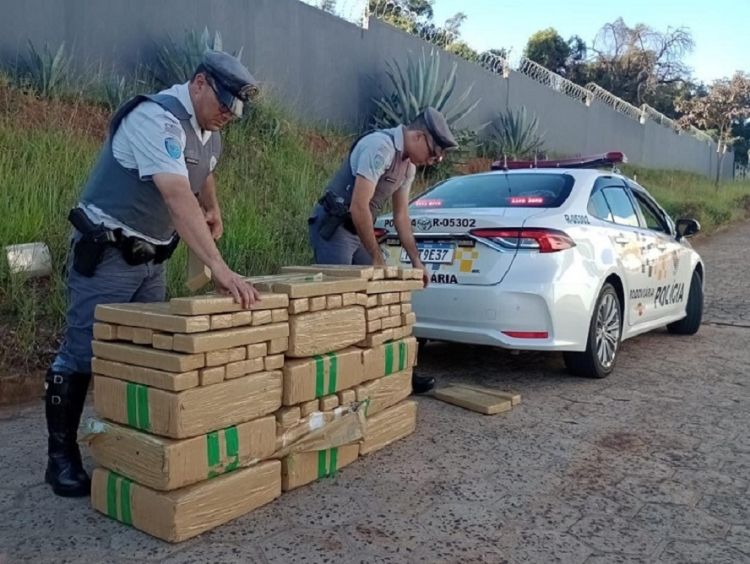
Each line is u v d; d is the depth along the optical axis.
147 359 2.63
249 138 8.41
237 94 2.82
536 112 17.55
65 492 3.00
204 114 2.86
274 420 2.96
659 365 5.70
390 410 3.70
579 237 4.82
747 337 6.93
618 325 5.26
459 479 3.35
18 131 6.44
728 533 2.94
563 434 4.00
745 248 14.76
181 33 9.02
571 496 3.22
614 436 4.00
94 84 8.00
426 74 11.33
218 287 2.84
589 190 5.28
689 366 5.69
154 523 2.67
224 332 2.70
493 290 4.56
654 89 41.56
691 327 6.95
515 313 4.54
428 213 4.92
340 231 4.15
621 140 23.41
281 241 6.71
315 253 4.28
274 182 7.86
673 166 28.64
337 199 4.12
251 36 9.84
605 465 3.59
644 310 5.79
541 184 5.25
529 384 4.98
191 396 2.60
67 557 2.55
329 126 10.84
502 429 4.04
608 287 5.10
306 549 2.67
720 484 3.41
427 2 21.97
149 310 2.71
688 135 30.27
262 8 9.95
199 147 2.93
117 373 2.73
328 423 3.21
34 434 3.76
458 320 4.67
